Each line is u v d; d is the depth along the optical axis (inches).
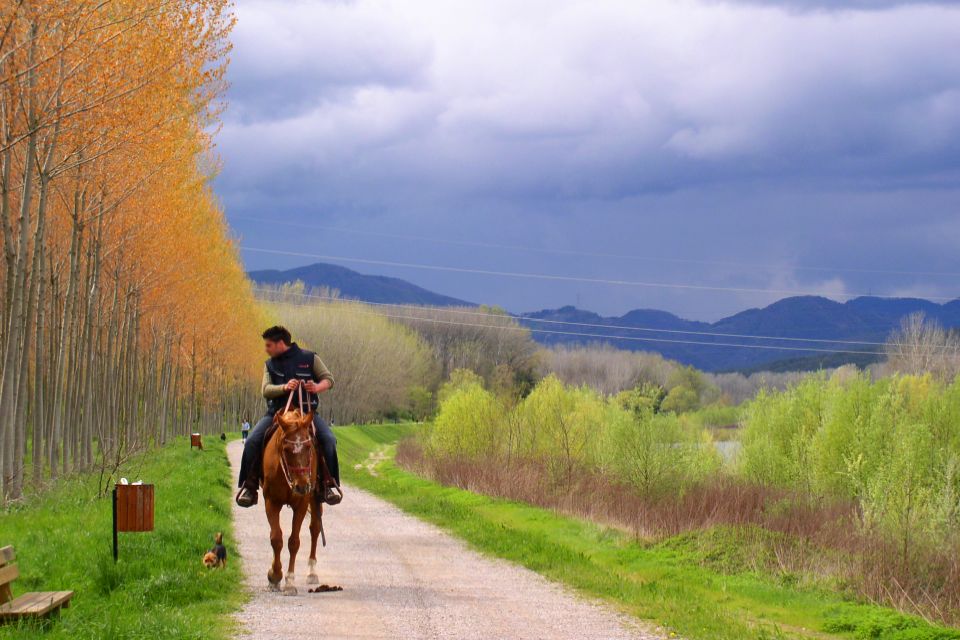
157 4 813.9
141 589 405.4
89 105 788.0
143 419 1899.6
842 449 1025.5
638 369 5093.5
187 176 1350.9
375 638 354.9
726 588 568.1
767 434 1170.6
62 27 740.7
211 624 354.6
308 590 460.1
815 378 1210.0
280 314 4035.4
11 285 818.2
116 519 476.7
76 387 1321.4
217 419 3149.6
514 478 1153.4
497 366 4318.4
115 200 1146.7
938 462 800.9
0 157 810.8
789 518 789.2
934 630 442.9
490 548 650.2
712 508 841.5
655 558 677.9
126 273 1510.8
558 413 1337.4
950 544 625.3
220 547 496.1
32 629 313.0
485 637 364.2
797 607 514.9
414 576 526.6
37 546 498.6
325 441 468.1
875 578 561.0
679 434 1083.3
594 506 941.2
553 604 446.0
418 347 4709.6
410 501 1016.2
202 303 1979.6
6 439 805.2
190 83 859.4
